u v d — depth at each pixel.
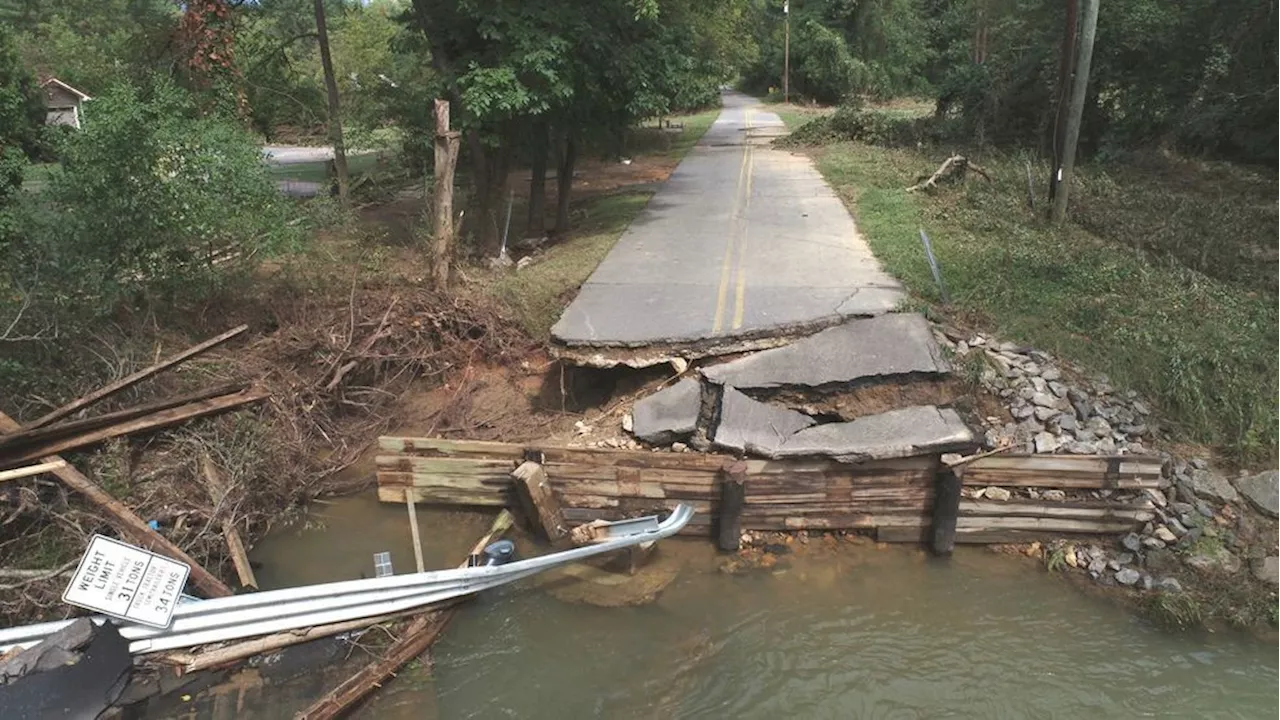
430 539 6.14
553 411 7.41
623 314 7.58
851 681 4.66
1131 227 11.14
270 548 6.02
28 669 4.21
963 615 5.22
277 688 4.57
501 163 11.83
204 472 6.03
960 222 11.20
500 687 4.64
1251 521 5.66
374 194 17.27
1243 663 4.77
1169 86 16.84
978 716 4.40
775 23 56.84
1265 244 10.56
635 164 21.11
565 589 5.47
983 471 5.93
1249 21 14.95
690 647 4.95
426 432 7.45
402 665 4.76
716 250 10.07
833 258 9.45
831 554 5.87
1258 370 6.77
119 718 4.30
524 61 9.65
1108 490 5.88
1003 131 19.94
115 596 4.52
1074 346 7.05
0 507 5.20
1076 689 4.58
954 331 7.11
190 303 8.25
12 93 7.84
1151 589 5.36
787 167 18.00
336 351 7.88
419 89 13.93
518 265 10.70
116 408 6.53
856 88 45.78
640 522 5.83
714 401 6.52
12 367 6.07
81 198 7.22
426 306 8.51
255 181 8.18
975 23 30.56
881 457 5.79
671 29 12.13
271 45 14.42
